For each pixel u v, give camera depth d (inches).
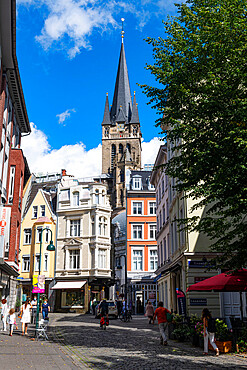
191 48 613.0
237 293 956.6
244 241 597.9
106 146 5054.1
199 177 592.7
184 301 881.5
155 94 645.9
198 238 980.6
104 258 2065.7
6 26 872.9
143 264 2140.7
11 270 1107.9
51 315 1718.8
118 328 1015.0
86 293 1972.2
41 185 2501.2
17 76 1051.3
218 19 586.9
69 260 2078.0
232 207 547.2
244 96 560.7
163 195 1556.3
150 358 502.0
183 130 592.4
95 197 2102.6
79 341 705.0
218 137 571.8
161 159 1611.7
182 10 657.6
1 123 962.7
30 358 489.4
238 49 551.5
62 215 2145.7
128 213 2203.5
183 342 693.9
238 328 589.0
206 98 573.9
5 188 1091.9
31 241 2160.4
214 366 441.7
